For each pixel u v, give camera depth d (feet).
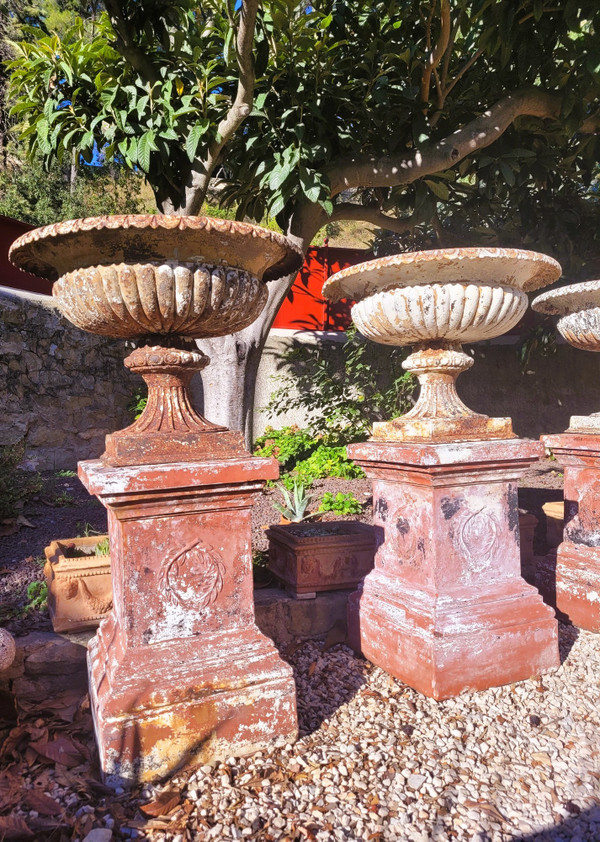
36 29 11.99
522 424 26.91
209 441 6.66
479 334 8.41
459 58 15.16
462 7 11.66
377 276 7.93
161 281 5.89
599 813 5.63
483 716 7.28
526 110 13.94
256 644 6.76
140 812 5.57
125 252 5.84
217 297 6.23
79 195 37.29
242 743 6.44
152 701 6.03
